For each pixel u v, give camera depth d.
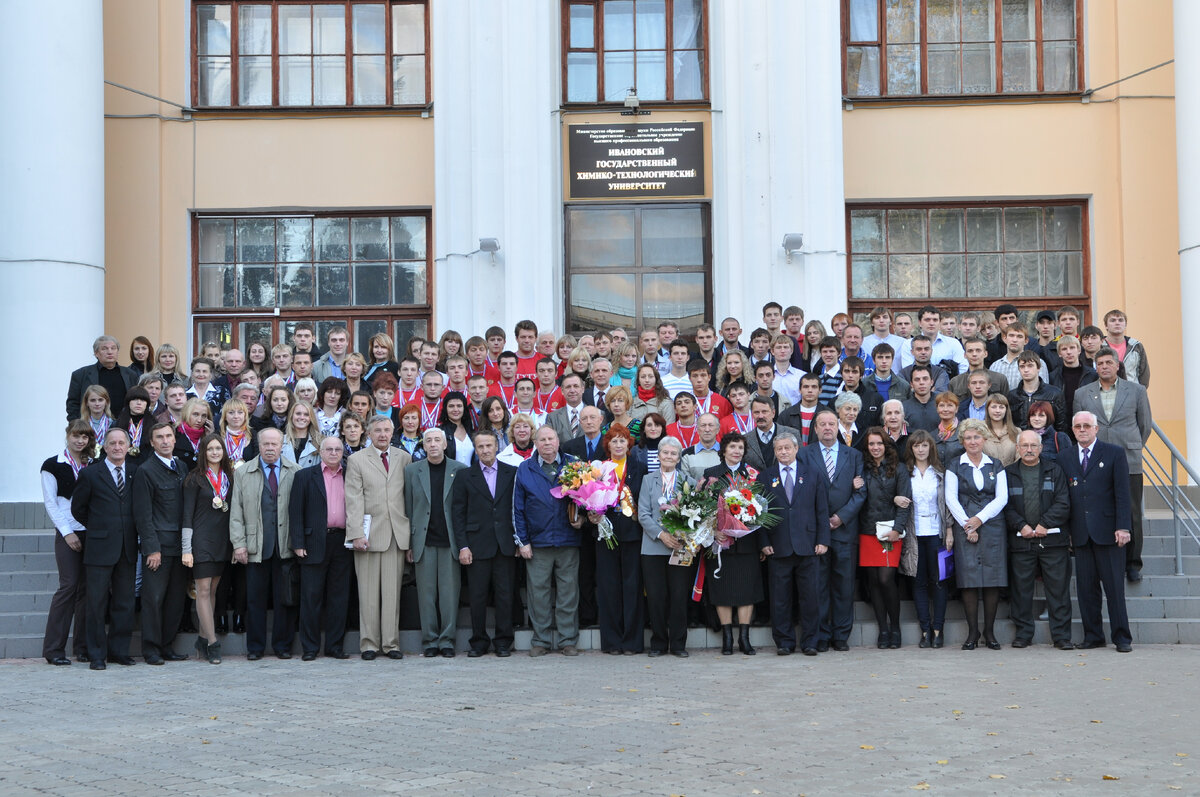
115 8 16.34
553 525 10.79
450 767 6.45
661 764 6.46
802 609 10.66
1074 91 16.33
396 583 10.88
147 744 7.16
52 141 14.38
